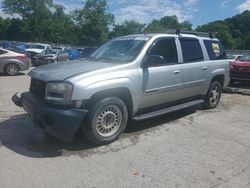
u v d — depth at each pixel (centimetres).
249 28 8594
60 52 2572
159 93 616
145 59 585
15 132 593
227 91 1114
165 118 714
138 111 593
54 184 405
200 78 731
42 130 603
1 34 8912
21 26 8619
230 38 8050
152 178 425
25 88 1116
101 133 529
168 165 464
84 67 539
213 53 796
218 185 410
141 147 531
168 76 629
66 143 538
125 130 618
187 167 459
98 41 8156
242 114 779
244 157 502
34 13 8588
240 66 1216
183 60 681
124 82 540
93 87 496
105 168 451
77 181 413
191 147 538
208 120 710
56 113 473
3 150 508
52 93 492
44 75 519
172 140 570
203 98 785
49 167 451
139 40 623
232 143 564
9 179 415
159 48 626
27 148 517
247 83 1254
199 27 8556
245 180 425
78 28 8262
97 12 8094
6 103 830
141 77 572
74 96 482
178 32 702
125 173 437
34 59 2325
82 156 490
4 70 1543
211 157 498
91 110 508
